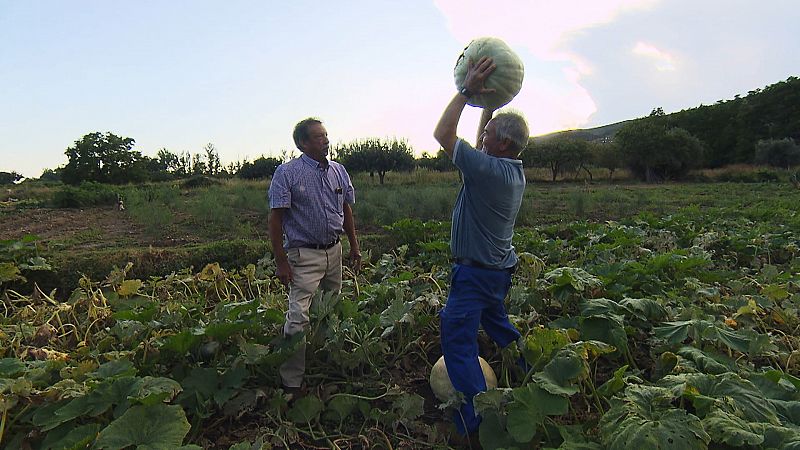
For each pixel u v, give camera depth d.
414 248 9.65
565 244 8.95
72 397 3.47
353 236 4.78
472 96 3.30
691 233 10.02
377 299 5.55
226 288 6.82
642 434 2.66
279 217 3.97
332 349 4.20
